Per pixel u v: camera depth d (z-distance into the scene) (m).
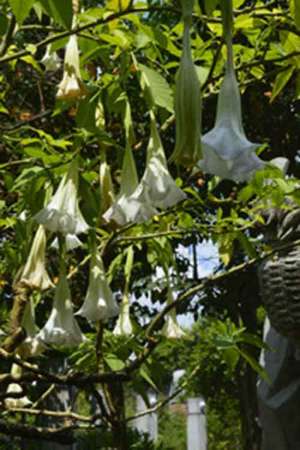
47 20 3.70
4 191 2.99
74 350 3.08
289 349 3.97
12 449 6.32
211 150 1.34
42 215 2.12
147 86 2.08
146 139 2.90
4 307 3.39
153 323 2.80
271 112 9.38
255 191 2.77
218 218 2.98
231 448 18.73
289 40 2.42
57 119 4.46
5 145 2.86
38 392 4.39
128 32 2.27
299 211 3.32
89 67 2.51
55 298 2.29
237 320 10.34
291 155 10.09
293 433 3.91
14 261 2.89
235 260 9.42
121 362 2.81
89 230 2.33
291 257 3.33
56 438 2.41
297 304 3.35
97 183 2.56
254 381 9.60
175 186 1.94
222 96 1.43
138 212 1.96
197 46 2.60
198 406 13.17
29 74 4.25
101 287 2.35
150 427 14.13
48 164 2.29
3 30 2.17
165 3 2.52
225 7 1.41
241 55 2.75
